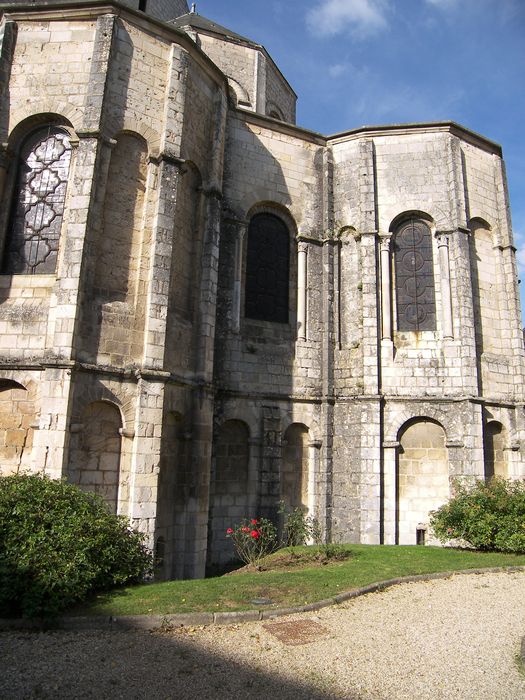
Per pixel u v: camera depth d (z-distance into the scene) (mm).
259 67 26125
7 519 9367
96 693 6320
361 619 9352
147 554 12273
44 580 8578
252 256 19578
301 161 20906
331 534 18156
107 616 8617
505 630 9023
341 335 19812
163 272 14633
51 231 14719
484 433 19297
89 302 13672
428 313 19594
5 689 6340
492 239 21250
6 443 13359
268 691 6500
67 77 14945
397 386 18719
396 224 20375
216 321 18078
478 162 21297
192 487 15164
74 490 10789
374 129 20578
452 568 13117
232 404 17812
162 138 15305
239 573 13172
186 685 6578
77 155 14117
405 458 18406
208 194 17141
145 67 15438
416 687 6805
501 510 15367
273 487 17734
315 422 19031
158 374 13938
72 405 12867
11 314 14008
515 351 20250
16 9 15273
